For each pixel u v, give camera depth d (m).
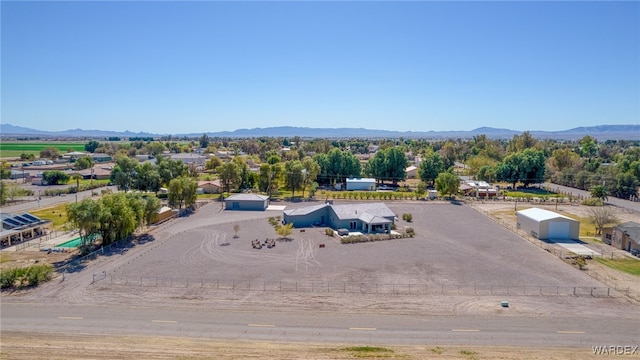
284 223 66.44
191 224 65.62
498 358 26.00
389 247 52.38
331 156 119.12
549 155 161.50
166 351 26.69
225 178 98.25
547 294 36.91
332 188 113.38
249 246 52.44
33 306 33.94
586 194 101.94
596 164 125.00
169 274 41.75
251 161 161.88
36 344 27.59
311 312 32.97
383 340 28.41
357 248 51.91
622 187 97.38
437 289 37.94
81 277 40.75
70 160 181.00
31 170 141.38
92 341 28.08
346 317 32.09
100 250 49.59
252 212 76.56
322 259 47.06
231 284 39.00
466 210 79.44
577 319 31.97
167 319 31.64
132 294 36.50
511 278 41.00
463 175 138.25
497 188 106.88
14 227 56.09
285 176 96.62
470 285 39.00
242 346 27.44
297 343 27.95
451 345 27.77
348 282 39.66
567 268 44.34
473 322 31.31
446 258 47.62
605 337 29.12
